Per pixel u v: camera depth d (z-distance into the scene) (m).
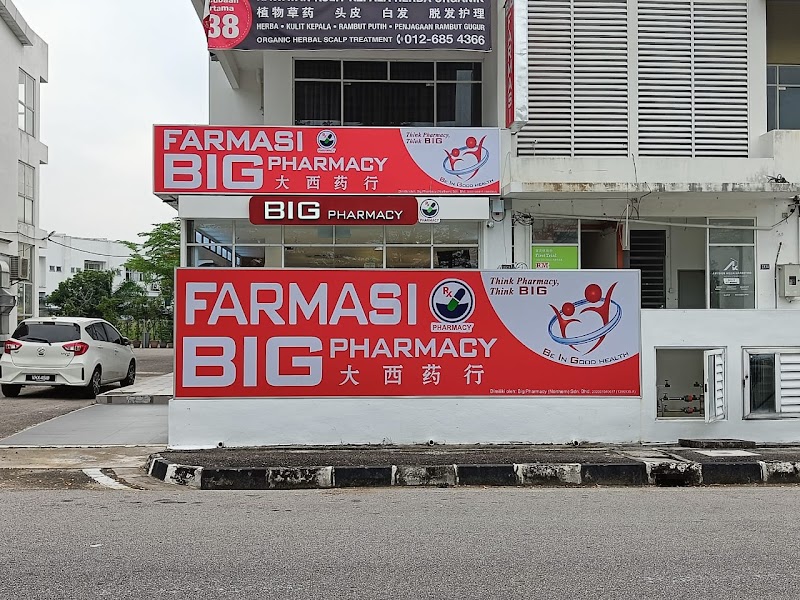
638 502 8.32
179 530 6.90
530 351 11.42
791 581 5.52
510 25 13.50
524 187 13.59
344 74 15.77
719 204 14.80
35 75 31.48
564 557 6.07
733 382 11.77
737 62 14.60
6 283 26.77
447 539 6.62
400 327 11.27
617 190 13.70
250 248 14.09
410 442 11.24
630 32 14.41
